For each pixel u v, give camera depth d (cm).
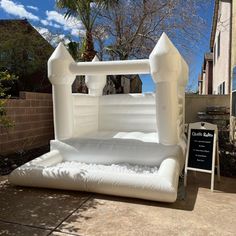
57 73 576
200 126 530
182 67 608
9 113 732
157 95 536
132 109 753
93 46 1123
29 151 780
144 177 439
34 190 489
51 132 949
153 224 364
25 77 1114
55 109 597
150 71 542
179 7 1181
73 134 624
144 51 1199
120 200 445
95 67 568
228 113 1066
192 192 488
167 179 433
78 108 671
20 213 394
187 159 525
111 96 772
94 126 760
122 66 555
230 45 1055
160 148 540
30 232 341
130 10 1191
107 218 380
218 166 546
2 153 712
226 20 1195
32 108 837
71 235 335
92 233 340
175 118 538
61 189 485
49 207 416
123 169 525
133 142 563
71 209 409
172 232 344
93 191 463
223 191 496
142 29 1191
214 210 411
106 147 572
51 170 487
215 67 1641
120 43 1198
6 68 1029
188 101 1134
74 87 1130
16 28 1108
